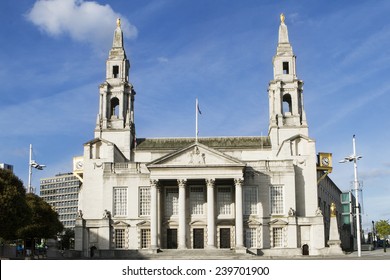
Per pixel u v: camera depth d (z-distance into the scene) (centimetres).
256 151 10800
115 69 11619
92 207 10081
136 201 9688
